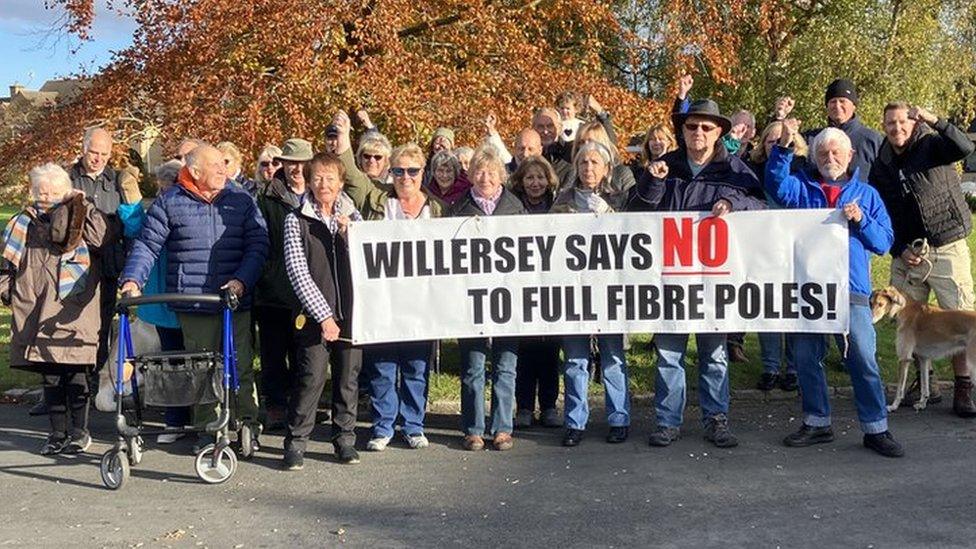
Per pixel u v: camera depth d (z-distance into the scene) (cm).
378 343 640
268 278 675
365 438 677
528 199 682
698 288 638
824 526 490
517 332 642
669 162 659
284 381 702
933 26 2000
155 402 569
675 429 652
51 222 620
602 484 565
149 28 1079
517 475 586
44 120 1152
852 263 621
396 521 510
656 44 1448
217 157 621
